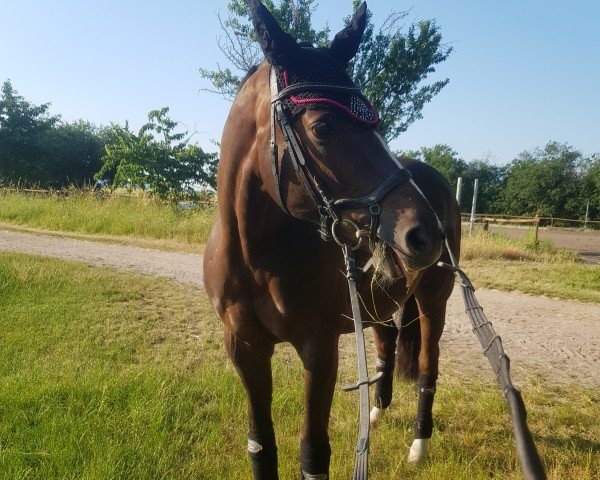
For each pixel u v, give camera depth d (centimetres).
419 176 326
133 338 542
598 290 915
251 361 248
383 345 373
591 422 378
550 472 308
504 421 376
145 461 300
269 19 197
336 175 187
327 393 234
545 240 1499
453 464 307
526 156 5106
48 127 3647
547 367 514
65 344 511
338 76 195
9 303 641
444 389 428
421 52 1600
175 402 376
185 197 1755
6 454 291
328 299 228
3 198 1808
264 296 228
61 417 336
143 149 1698
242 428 352
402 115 1697
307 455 233
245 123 222
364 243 193
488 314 729
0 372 424
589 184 4519
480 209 5138
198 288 802
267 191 214
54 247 1141
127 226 1438
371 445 339
